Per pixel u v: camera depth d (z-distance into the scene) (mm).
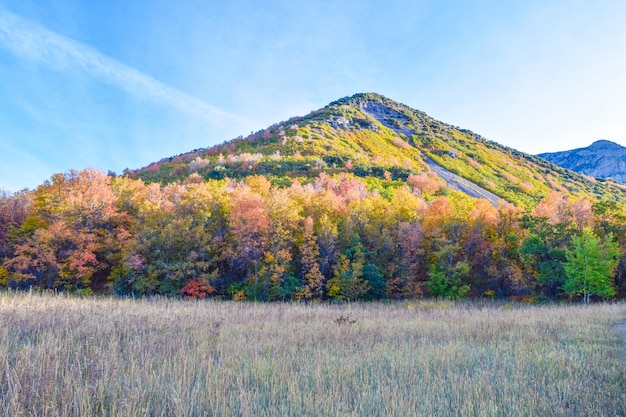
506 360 8781
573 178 140875
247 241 31375
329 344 10562
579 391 6496
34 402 5297
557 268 32281
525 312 20109
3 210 36312
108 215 33531
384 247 36938
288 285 32188
